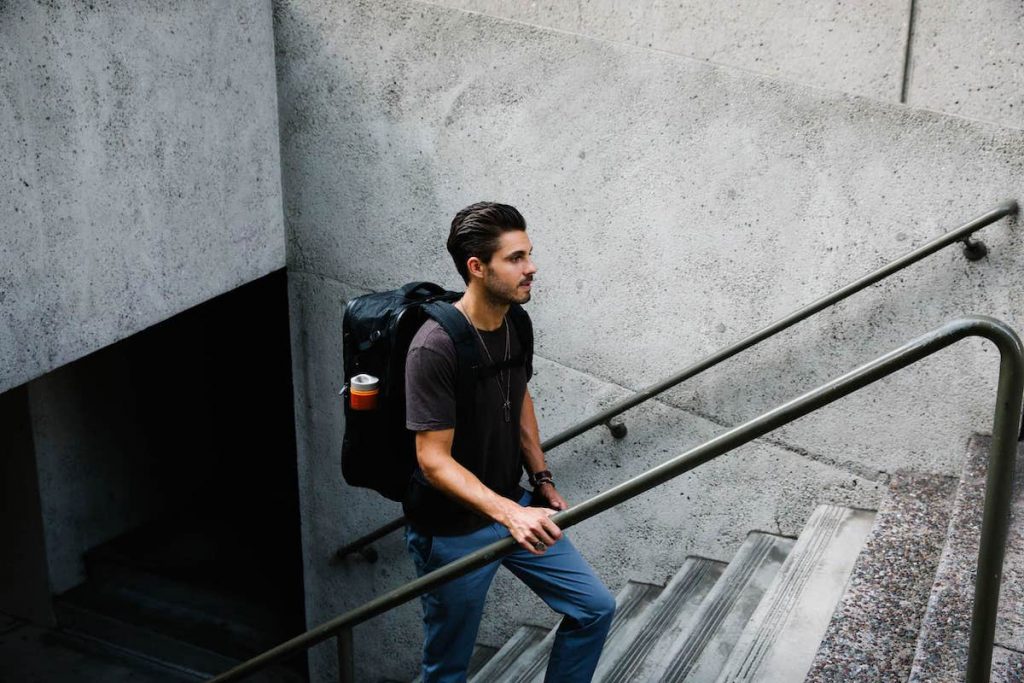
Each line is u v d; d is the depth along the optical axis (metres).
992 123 3.09
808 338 3.56
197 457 7.30
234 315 7.20
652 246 3.76
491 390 2.43
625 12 3.63
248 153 4.20
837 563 3.22
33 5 3.11
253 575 6.44
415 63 4.03
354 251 4.41
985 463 3.12
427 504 2.50
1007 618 2.30
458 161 4.06
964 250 3.22
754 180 3.51
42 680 5.85
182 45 3.75
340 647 2.56
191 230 3.95
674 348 3.83
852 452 3.60
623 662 3.36
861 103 3.27
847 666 2.40
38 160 3.21
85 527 6.52
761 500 3.82
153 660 6.03
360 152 4.25
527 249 2.36
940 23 3.15
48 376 6.10
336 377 4.67
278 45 4.27
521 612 4.54
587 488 4.19
